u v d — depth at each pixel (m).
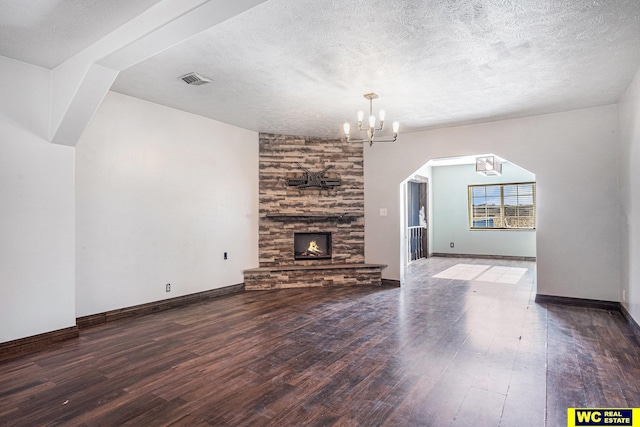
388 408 2.21
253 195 5.95
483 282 6.33
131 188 4.33
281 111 4.86
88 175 3.94
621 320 4.07
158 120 4.61
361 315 4.27
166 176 4.70
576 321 4.02
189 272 4.97
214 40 2.88
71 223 3.56
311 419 2.10
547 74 3.61
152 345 3.30
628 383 2.53
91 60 2.97
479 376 2.65
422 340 3.40
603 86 3.95
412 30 2.73
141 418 2.11
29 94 3.30
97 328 3.81
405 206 8.40
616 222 4.55
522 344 3.30
